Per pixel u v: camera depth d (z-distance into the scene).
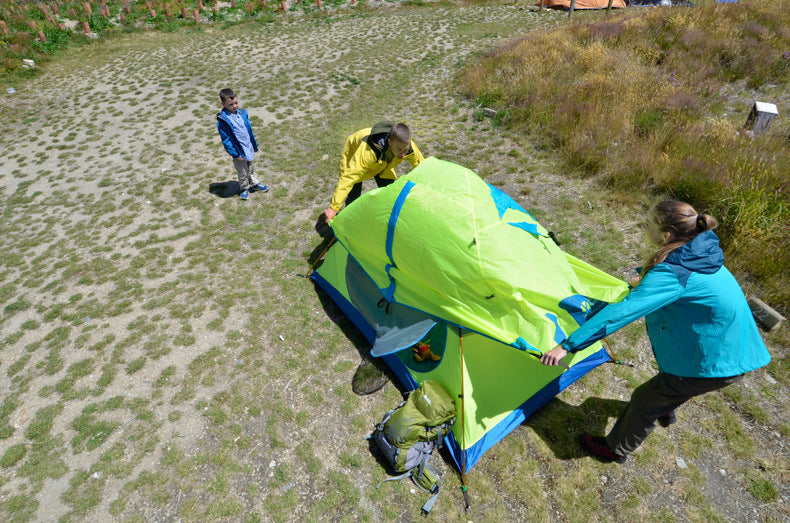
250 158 6.19
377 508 2.95
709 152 6.11
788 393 3.47
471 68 11.02
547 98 8.42
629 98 7.75
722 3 12.09
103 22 16.53
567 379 3.56
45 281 5.31
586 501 2.93
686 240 2.16
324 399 3.67
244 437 3.41
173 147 8.40
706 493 2.93
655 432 3.28
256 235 5.75
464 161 7.09
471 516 2.88
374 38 14.87
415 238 3.23
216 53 13.89
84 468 3.27
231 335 4.30
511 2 20.03
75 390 3.88
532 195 6.09
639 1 18.67
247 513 2.96
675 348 2.38
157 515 2.97
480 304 3.02
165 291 4.95
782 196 5.03
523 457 3.19
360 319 4.16
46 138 9.27
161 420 3.57
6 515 3.01
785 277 4.28
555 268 3.04
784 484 2.94
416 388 3.52
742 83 8.98
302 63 12.68
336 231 4.11
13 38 14.05
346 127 8.73
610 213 5.59
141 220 6.30
